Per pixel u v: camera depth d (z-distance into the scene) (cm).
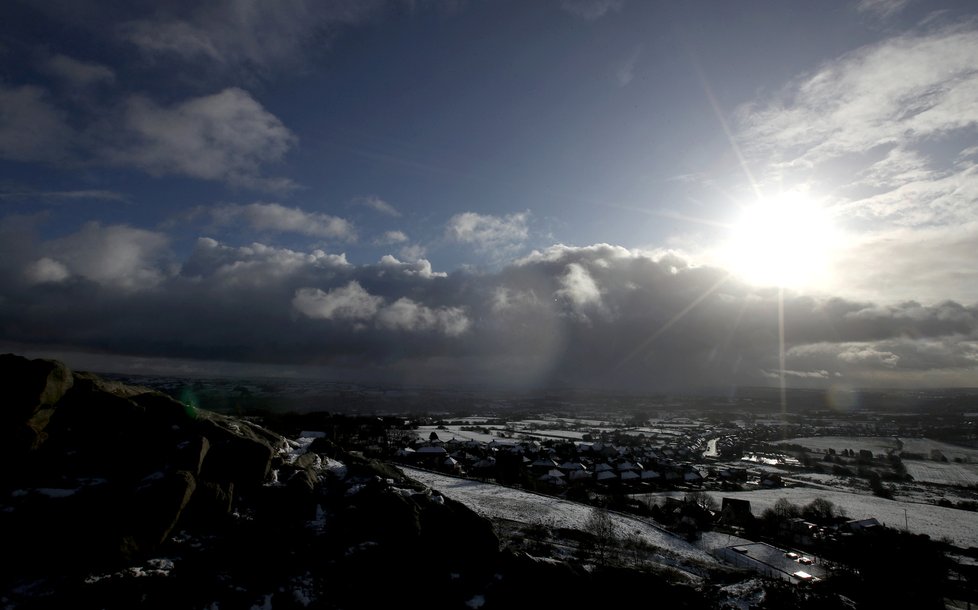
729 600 3931
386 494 3488
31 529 2641
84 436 3275
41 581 2470
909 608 4800
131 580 2528
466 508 3688
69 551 2605
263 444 3512
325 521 3312
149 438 3347
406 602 2950
